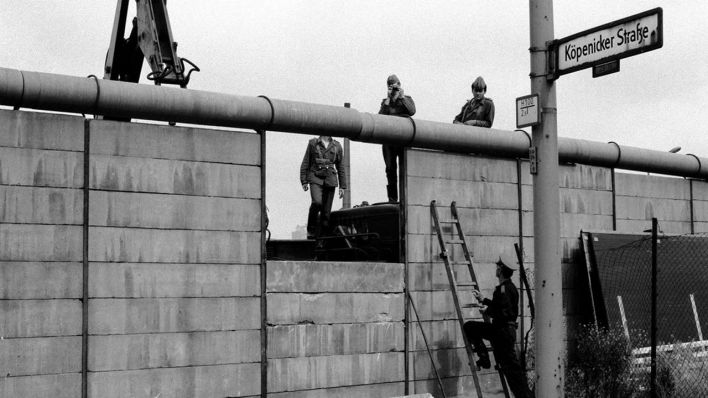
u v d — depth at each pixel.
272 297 11.12
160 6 12.22
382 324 12.06
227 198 10.88
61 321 9.72
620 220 15.30
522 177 13.80
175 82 12.12
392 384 12.09
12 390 9.41
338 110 11.78
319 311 11.49
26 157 9.69
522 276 12.51
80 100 10.02
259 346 10.97
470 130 12.99
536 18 8.82
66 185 9.88
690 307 14.98
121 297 10.09
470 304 12.62
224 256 10.80
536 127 8.77
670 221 16.14
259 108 11.11
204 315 10.60
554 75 8.72
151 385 10.19
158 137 10.45
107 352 9.95
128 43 13.14
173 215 10.48
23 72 9.77
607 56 8.26
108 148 10.14
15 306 9.50
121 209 10.17
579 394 12.20
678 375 12.60
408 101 13.38
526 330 13.57
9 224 9.54
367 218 13.84
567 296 14.36
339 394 11.59
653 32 7.91
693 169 16.36
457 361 12.76
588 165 14.90
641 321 14.30
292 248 14.63
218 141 10.87
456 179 13.02
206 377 10.55
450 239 12.87
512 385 11.66
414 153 12.59
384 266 12.16
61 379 9.67
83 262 9.90
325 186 14.24
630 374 12.39
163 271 10.37
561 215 14.42
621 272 14.36
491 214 13.38
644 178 15.79
